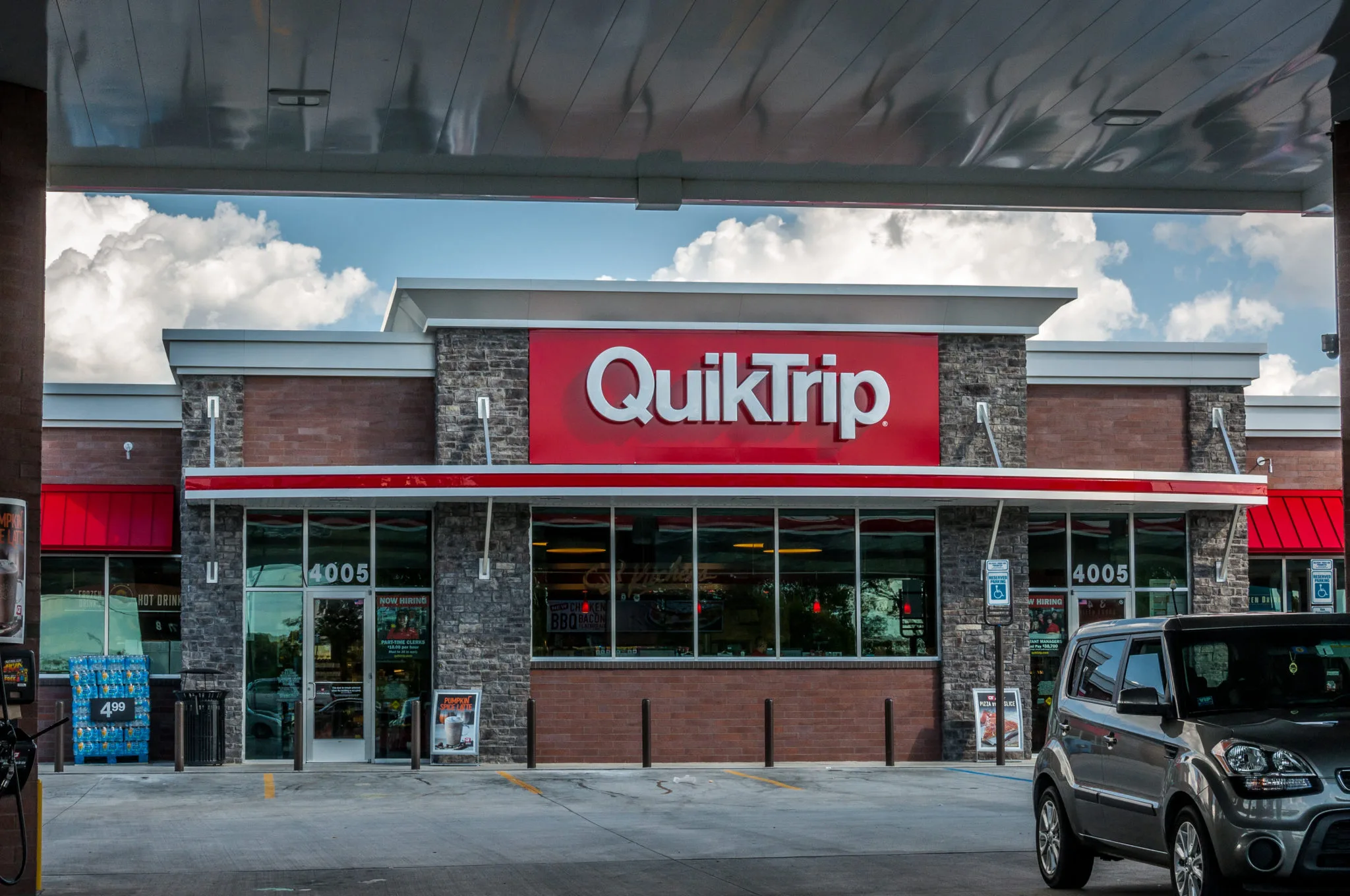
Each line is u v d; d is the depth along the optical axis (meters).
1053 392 26.91
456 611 24.19
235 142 14.12
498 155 14.61
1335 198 14.10
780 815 17.23
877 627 25.34
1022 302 25.55
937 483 23.89
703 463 24.81
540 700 24.31
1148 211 16.20
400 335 24.81
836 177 15.49
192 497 23.02
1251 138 14.46
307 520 24.73
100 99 12.88
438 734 23.80
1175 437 27.19
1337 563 29.16
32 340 12.00
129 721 24.39
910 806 18.17
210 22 11.30
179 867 13.20
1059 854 11.62
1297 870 8.93
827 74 12.60
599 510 24.88
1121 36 11.88
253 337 24.48
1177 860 9.67
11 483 11.77
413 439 24.98
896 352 25.48
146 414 26.31
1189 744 9.72
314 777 21.78
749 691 24.84
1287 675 10.16
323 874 12.72
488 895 11.55
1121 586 26.67
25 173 12.09
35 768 11.41
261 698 24.44
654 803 18.58
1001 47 12.09
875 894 11.44
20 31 11.34
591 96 13.06
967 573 25.39
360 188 15.18
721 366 25.02
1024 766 24.08
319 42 11.75
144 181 14.87
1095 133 14.20
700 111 13.49
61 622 25.86
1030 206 15.95
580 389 24.72
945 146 14.57
